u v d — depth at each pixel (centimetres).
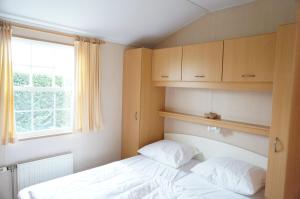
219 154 253
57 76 255
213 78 226
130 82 302
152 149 271
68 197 171
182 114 287
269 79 184
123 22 256
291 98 163
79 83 258
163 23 272
